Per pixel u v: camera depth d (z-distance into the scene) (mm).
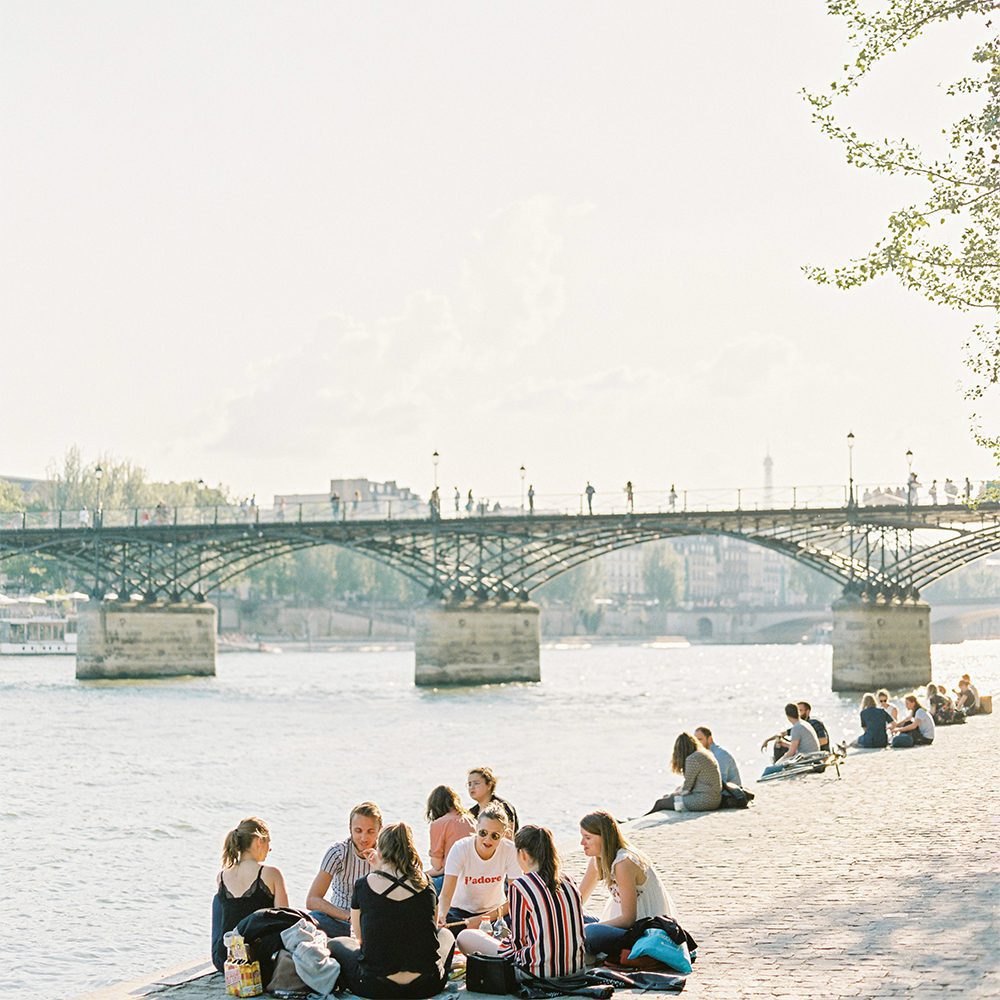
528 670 110875
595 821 14141
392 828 13156
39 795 43312
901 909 15906
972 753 37312
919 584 100750
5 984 20484
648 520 96688
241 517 112812
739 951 14055
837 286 27219
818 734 34344
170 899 26875
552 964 12875
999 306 26953
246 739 63906
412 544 109875
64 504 195250
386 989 12828
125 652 117188
